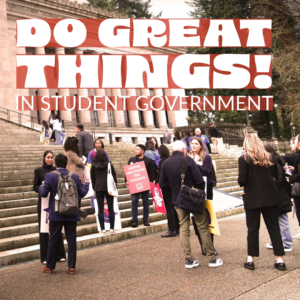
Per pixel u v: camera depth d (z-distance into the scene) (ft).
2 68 92.84
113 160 53.57
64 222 19.57
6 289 17.02
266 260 19.93
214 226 19.39
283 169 21.50
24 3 100.58
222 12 134.31
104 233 27.76
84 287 16.93
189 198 18.86
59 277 18.72
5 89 92.53
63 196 18.95
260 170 18.43
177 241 26.30
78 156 25.86
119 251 24.08
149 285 16.71
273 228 18.35
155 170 31.55
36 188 21.63
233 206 38.63
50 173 19.52
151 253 23.02
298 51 99.50
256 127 138.72
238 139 99.09
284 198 21.57
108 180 27.30
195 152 22.26
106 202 28.58
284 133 138.51
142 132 125.29
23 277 18.89
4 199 31.24
